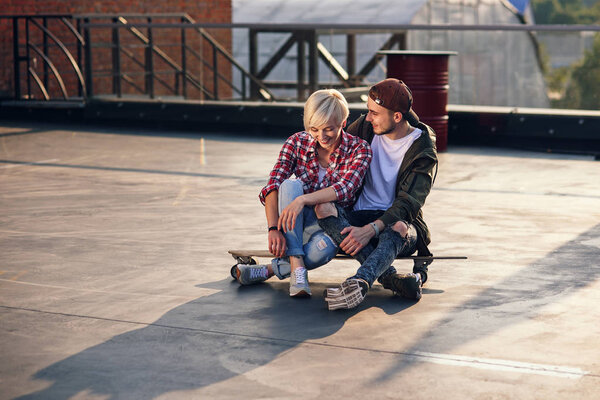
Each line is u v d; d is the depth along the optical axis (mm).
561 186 8961
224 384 3672
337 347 4113
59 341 4207
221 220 7121
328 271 5531
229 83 14617
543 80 12203
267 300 4883
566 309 4711
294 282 4832
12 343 4184
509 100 12445
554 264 5695
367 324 4445
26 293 5027
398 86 4770
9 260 5805
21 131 13961
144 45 15172
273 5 19953
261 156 11234
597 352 4047
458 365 3881
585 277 5363
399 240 4730
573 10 54688
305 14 19156
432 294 4992
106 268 5598
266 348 4102
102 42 15508
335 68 13969
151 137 13453
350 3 19141
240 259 5277
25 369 3848
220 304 4805
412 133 4863
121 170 9953
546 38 12102
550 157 11406
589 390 3600
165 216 7293
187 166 10297
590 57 11922
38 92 16875
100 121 15141
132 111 14844
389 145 4895
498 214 7430
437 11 18516
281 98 14289
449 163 10695
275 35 14234
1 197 8203
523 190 8695
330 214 4730
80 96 15539
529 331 4340
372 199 4977
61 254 5969
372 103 4809
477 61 12594
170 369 3838
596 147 11797
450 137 12789
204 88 14812
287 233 4785
